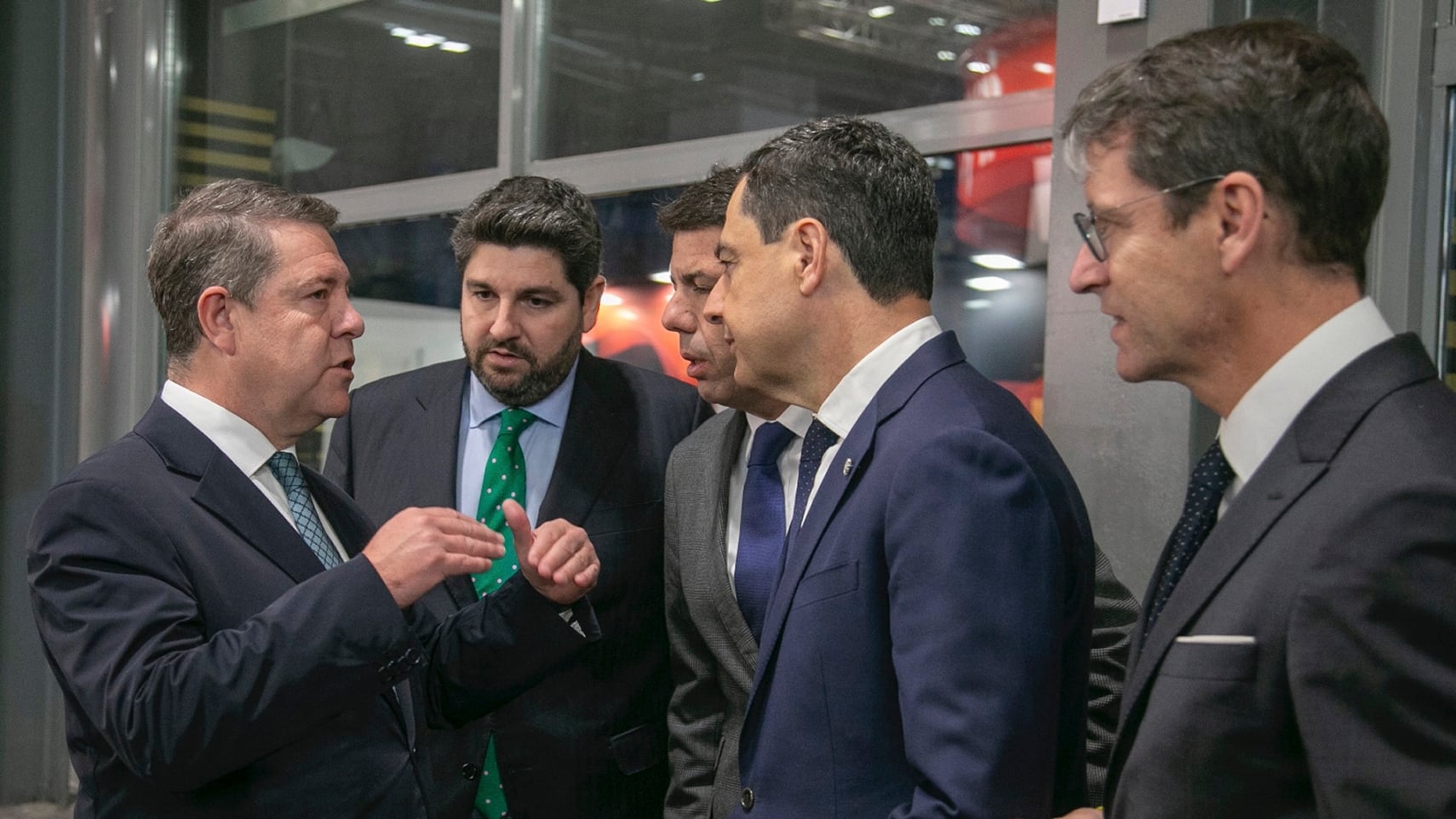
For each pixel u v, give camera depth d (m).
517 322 2.22
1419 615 0.93
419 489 2.30
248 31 4.64
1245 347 1.12
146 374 4.77
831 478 1.56
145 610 1.46
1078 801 1.51
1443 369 2.38
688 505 2.09
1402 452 0.99
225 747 1.41
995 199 2.88
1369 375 1.06
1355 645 0.94
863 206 1.55
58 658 1.48
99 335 4.86
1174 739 1.05
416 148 4.18
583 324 2.34
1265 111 1.08
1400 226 2.36
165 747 1.40
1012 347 2.86
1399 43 2.36
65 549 1.49
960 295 2.95
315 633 1.44
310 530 1.74
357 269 4.30
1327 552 0.98
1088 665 1.53
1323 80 1.09
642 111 3.64
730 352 1.94
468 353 2.28
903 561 1.39
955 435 1.40
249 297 1.64
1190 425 2.34
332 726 1.58
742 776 1.59
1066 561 1.46
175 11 4.82
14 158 4.76
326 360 1.68
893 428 1.51
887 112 3.08
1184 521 1.21
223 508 1.60
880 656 1.47
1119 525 2.43
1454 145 2.36
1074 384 2.52
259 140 4.62
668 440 2.36
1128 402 2.43
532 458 2.35
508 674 1.80
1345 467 1.02
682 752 2.10
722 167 2.20
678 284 2.17
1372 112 1.10
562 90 3.84
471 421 2.38
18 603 4.79
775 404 1.94
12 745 4.77
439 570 1.52
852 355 1.58
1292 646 0.98
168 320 1.68
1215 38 1.14
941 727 1.32
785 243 1.57
